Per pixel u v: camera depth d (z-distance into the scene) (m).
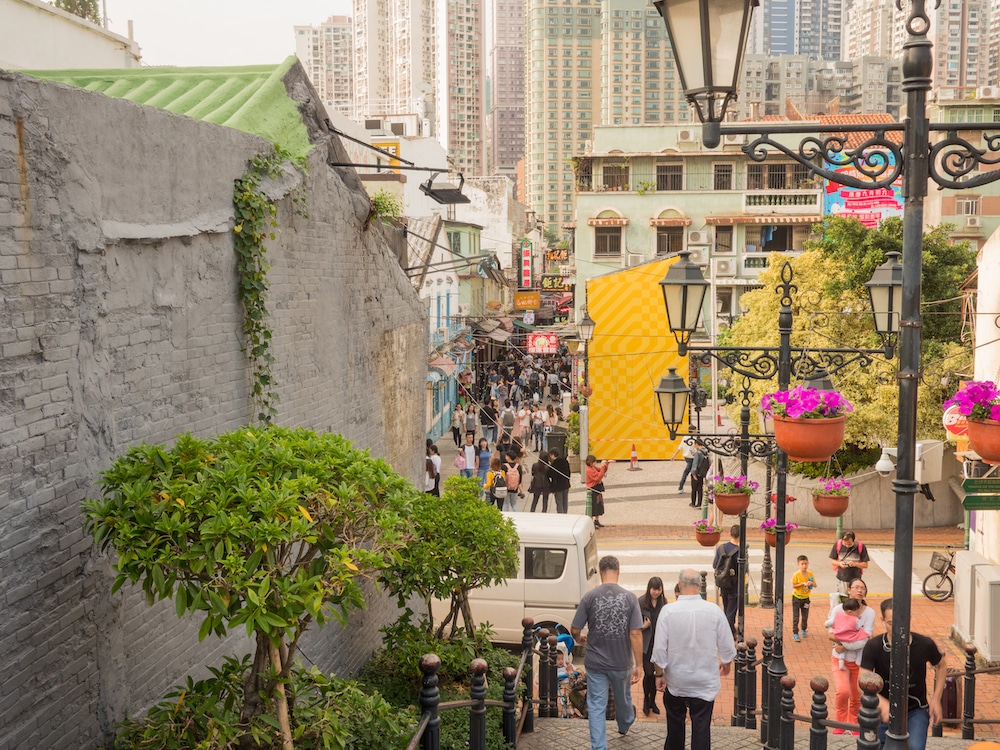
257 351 7.89
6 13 13.46
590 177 45.84
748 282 43.84
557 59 185.38
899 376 4.76
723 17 4.89
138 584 6.08
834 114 46.00
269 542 4.54
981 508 12.49
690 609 7.43
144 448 5.20
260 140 8.27
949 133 4.63
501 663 9.91
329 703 5.77
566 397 42.19
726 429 33.97
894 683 4.86
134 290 6.12
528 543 14.21
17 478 4.90
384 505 5.29
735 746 9.30
